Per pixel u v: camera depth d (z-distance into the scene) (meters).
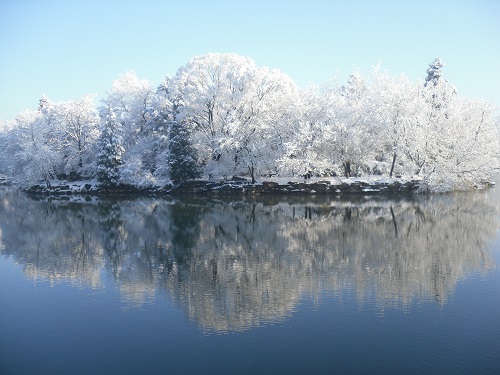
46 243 29.78
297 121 55.44
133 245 28.44
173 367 12.62
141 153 63.47
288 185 52.81
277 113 57.34
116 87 72.81
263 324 15.32
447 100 55.19
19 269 23.25
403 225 32.28
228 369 12.43
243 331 14.79
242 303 17.34
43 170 64.19
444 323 14.96
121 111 72.12
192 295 18.45
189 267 22.78
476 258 22.91
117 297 18.47
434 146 51.38
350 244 26.88
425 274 20.42
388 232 29.98
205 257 24.75
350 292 18.22
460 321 15.09
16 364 13.00
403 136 52.75
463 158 50.59
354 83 63.19
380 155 59.78
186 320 15.86
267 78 56.56
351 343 13.70
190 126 57.41
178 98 62.41
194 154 56.53
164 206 46.47
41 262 24.62
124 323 15.74
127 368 12.66
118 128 60.97
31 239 31.28
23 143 66.69
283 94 58.47
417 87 55.75
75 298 18.48
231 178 56.91
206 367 12.57
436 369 12.14
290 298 17.75
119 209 45.25
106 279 21.09
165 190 56.81
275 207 43.25
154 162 63.72
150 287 19.69
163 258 24.80
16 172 70.44
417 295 17.67
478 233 28.94
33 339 14.61
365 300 17.25
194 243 28.48
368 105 55.41
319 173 55.34
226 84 58.06
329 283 19.47
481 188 54.91
